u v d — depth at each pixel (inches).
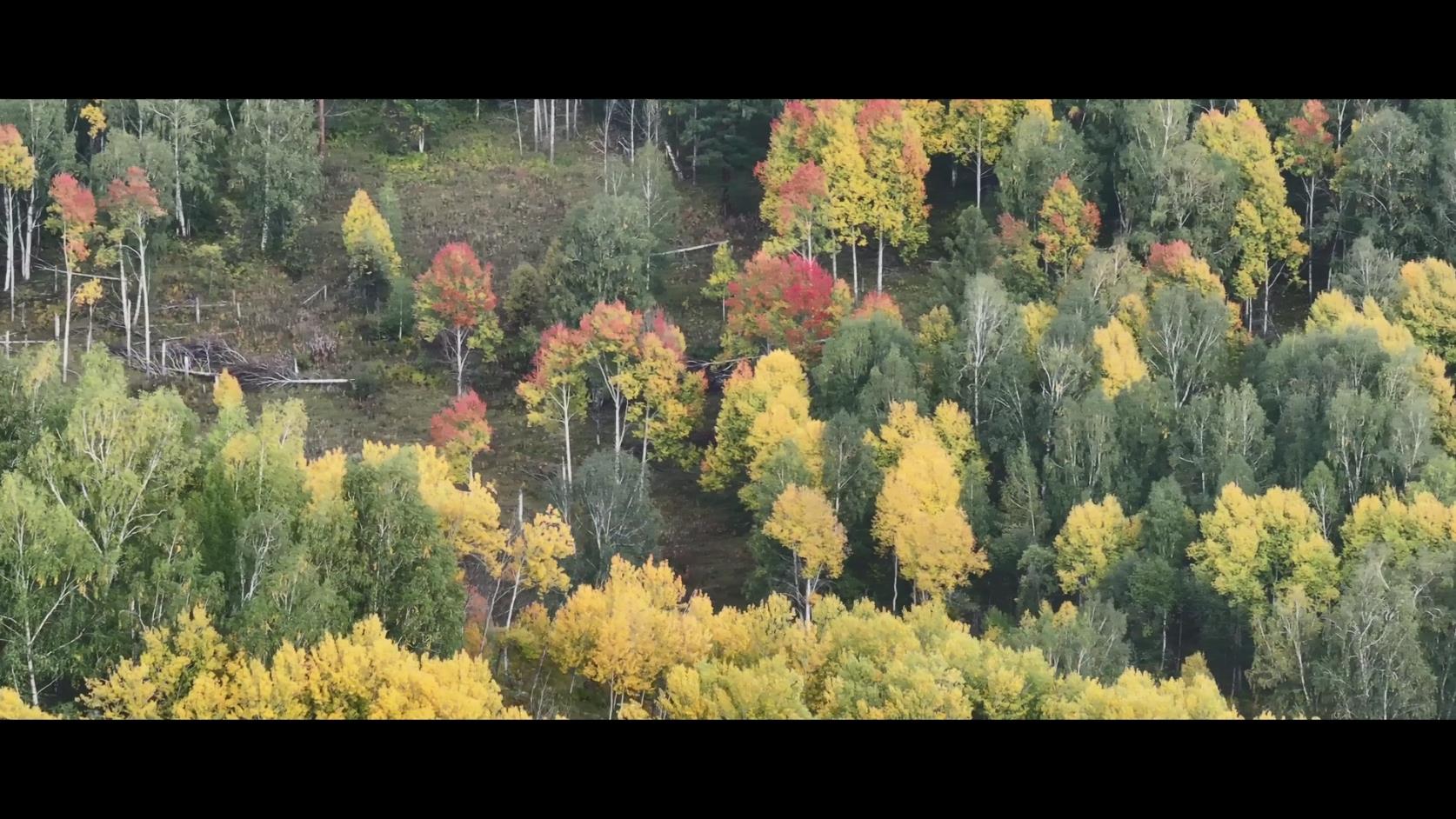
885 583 3836.1
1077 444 4001.0
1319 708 3216.0
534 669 3277.6
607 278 4665.4
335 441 4195.4
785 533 3622.0
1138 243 4958.2
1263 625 3452.3
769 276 4618.6
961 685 3073.3
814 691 3216.0
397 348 4702.3
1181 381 4402.1
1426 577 3395.7
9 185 4766.2
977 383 4256.9
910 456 3870.6
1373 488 3848.4
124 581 2999.5
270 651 2856.8
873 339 4399.6
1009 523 3892.7
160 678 2763.3
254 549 2989.7
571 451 4315.9
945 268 4997.5
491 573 3440.0
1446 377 4562.0
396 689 2800.2
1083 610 3422.7
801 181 4980.3
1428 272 4665.4
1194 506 3853.3
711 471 4217.5
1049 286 4889.3
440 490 3403.1
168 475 3196.4
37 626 2874.0
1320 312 4618.6
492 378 4613.7
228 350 4574.3
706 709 3038.9
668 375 4281.5
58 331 4554.6
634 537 3688.5
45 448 3134.8
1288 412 4060.0
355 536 3105.3
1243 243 4948.3
